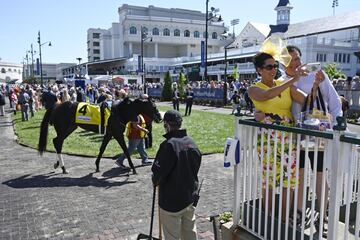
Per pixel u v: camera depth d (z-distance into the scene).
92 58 116.00
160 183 3.08
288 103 3.11
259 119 3.14
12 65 99.06
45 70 108.31
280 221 2.95
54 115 7.13
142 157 7.70
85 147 9.75
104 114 6.90
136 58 72.31
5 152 9.27
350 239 2.79
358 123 14.72
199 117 18.00
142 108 6.90
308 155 2.73
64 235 4.23
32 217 4.77
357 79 17.23
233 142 3.30
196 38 93.62
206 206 5.14
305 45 43.38
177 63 71.00
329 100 3.12
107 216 4.79
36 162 8.00
